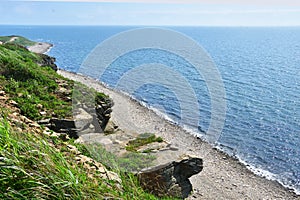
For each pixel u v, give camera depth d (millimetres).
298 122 42000
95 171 6477
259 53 130875
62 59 86500
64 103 13875
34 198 3607
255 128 39438
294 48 165250
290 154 32406
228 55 113375
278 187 25781
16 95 13141
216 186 23875
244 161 29969
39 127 8555
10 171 3777
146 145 10180
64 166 4512
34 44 119500
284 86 65562
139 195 6094
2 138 4109
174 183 11320
